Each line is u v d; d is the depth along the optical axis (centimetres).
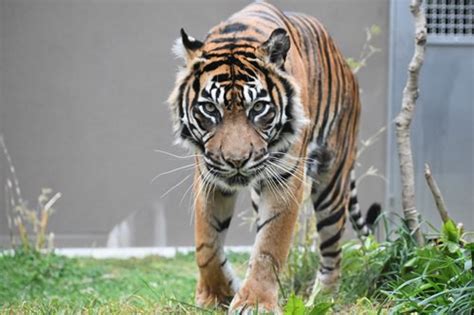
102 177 1481
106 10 1465
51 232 1480
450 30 1439
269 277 798
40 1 1469
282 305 821
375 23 1449
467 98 1445
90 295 1114
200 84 786
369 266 948
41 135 1481
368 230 1113
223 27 822
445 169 1450
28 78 1476
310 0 1449
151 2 1462
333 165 977
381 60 1448
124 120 1473
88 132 1477
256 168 773
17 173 1481
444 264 820
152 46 1470
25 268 1271
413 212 949
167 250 1473
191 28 1464
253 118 776
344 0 1449
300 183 822
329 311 828
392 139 1433
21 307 854
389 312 770
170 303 859
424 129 1450
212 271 849
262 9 880
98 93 1473
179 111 806
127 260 1416
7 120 1477
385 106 1449
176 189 1473
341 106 974
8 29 1470
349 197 1073
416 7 957
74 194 1484
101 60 1471
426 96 1447
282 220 807
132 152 1474
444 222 929
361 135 1448
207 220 839
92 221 1486
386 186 1439
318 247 1088
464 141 1448
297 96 805
